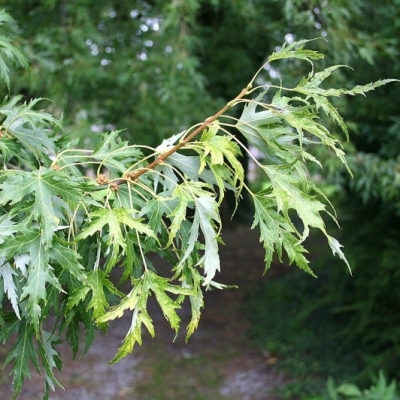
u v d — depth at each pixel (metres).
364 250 4.62
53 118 1.43
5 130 1.35
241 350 5.19
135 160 1.35
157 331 5.49
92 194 1.05
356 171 3.40
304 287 5.91
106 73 4.02
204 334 5.55
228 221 9.16
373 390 2.19
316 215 1.00
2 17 1.57
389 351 4.10
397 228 4.47
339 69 3.64
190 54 4.22
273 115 1.04
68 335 1.29
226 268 7.61
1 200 0.97
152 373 4.66
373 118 3.96
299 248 1.03
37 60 3.70
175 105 3.91
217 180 1.03
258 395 4.32
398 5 3.33
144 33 4.39
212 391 4.39
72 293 0.98
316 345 4.91
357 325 4.50
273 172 1.03
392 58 3.47
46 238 0.94
